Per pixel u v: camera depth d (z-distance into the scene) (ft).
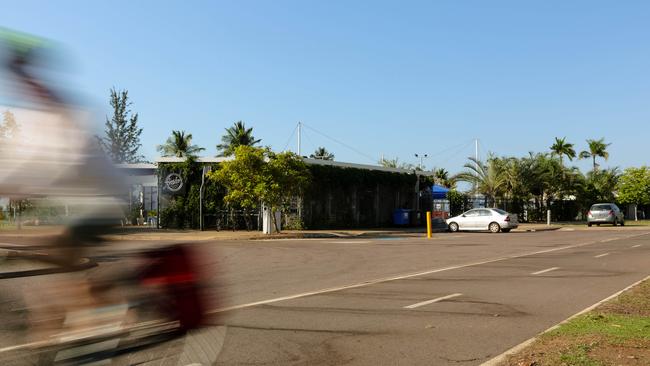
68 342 10.44
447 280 39.68
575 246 72.23
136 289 11.04
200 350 12.04
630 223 154.81
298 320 25.75
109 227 10.91
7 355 10.24
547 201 165.99
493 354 20.31
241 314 27.09
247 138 222.89
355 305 29.63
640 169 186.29
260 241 81.97
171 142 219.61
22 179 10.02
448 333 23.45
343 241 82.69
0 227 10.05
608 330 22.57
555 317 26.71
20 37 10.21
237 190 88.99
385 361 19.35
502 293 33.78
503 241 82.74
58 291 10.48
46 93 10.48
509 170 153.99
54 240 10.42
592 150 238.68
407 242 80.69
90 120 11.07
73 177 10.54
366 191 122.93
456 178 159.94
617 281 38.99
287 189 90.79
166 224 106.63
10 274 10.21
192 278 11.84
